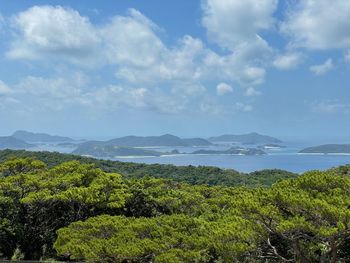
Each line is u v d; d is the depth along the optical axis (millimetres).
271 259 16250
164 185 40156
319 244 15234
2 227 29766
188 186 41812
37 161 39969
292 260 15328
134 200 33688
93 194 31422
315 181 14867
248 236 13938
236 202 14180
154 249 16297
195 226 18438
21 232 31047
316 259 15430
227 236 14109
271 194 14117
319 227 13273
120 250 16469
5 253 30375
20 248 30938
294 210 13891
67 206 33031
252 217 14055
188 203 32625
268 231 14438
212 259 16297
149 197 33531
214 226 15812
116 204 31234
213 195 37250
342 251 15648
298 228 13281
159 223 19109
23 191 32812
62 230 20328
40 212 32500
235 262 14664
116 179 35406
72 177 34406
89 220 20750
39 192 31203
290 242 15156
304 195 13727
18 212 31750
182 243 16625
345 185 14805
